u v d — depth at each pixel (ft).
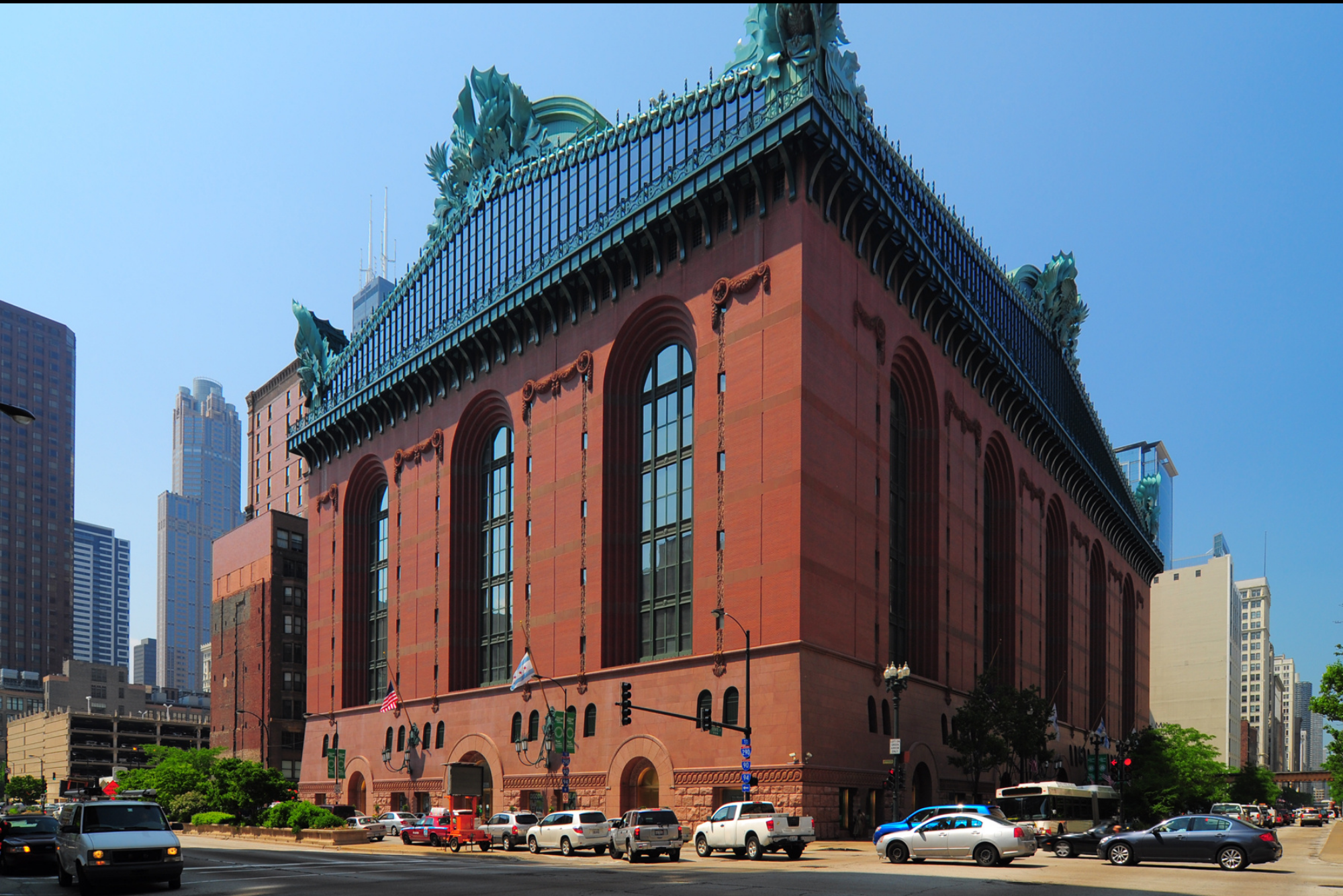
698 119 197.47
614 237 210.18
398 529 277.23
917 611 212.02
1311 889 81.30
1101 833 132.36
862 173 190.49
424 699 251.39
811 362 173.58
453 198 273.95
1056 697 289.33
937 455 218.59
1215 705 645.51
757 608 170.81
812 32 180.24
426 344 267.80
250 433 466.70
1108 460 388.98
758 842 124.36
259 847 159.74
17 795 554.46
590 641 202.39
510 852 151.33
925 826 115.14
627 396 210.18
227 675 381.19
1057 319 326.44
